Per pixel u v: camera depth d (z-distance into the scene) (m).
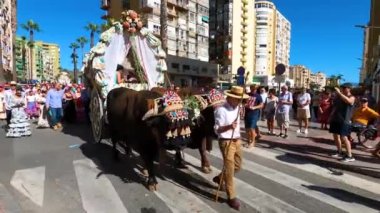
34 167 8.16
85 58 10.42
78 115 16.48
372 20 53.50
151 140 6.48
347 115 8.81
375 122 10.90
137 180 7.21
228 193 5.80
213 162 8.66
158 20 61.88
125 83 10.19
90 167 8.17
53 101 14.37
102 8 70.19
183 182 7.07
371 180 7.41
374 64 36.66
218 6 87.12
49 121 15.05
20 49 110.94
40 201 6.06
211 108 7.04
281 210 5.73
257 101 10.43
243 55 89.19
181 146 6.54
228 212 5.62
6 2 62.47
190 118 6.60
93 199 6.16
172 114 6.29
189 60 66.62
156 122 6.30
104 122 9.54
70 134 12.98
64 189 6.66
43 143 11.07
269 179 7.36
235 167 5.90
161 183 7.00
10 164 8.41
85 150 9.96
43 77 153.00
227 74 76.19
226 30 86.06
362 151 10.22
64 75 26.42
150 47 10.71
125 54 10.27
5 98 14.75
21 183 7.00
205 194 6.41
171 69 62.44
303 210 5.74
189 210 5.70
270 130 13.31
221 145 5.82
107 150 9.95
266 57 116.62
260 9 115.44
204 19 75.94
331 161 8.75
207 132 7.25
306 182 7.20
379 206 5.96
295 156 9.45
